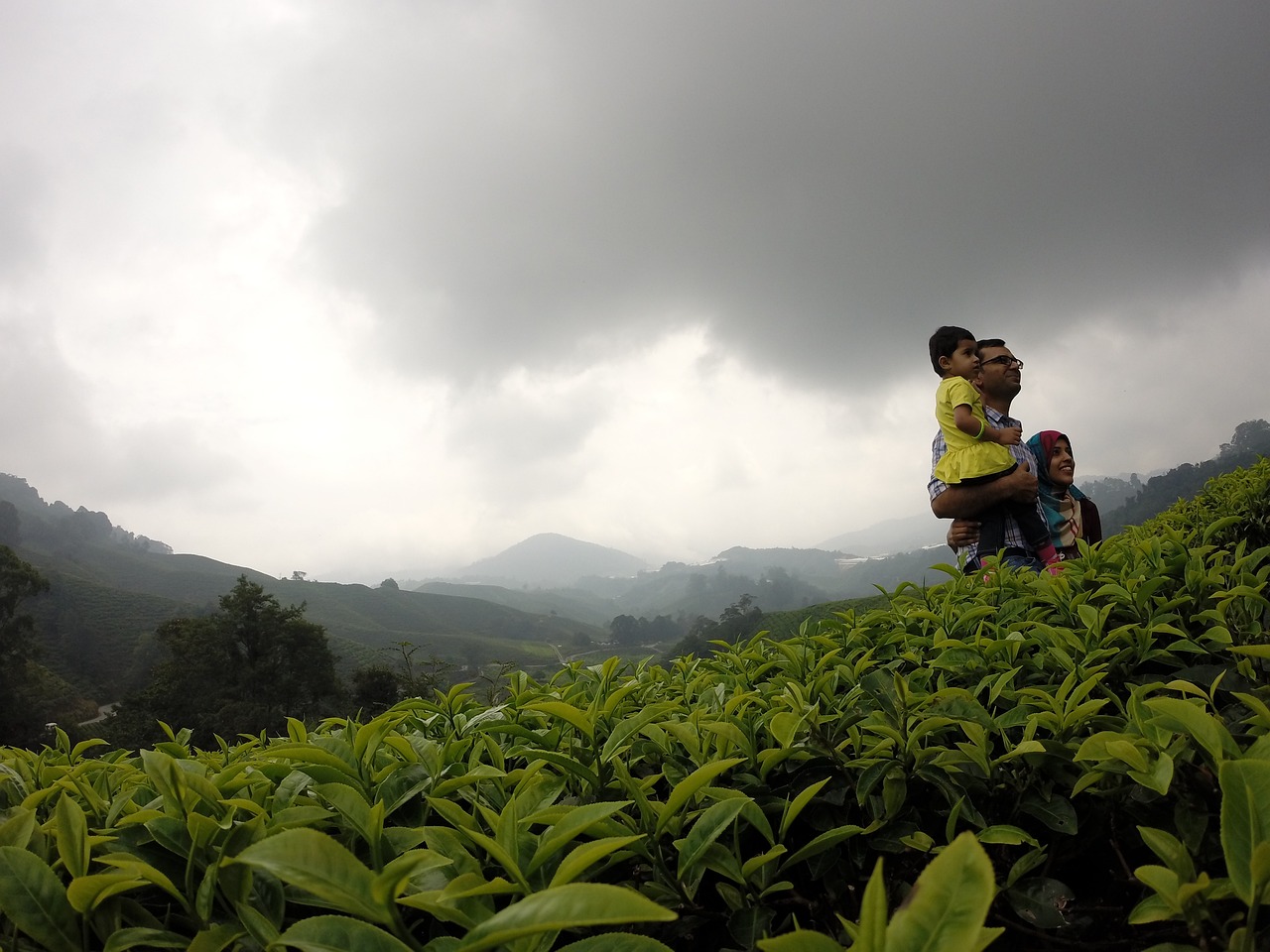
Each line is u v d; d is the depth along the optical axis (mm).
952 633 3283
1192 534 4094
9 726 56656
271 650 55375
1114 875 2051
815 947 1077
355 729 2709
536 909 1076
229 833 1713
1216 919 1383
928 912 981
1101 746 1808
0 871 1553
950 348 6730
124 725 51000
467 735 2646
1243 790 1329
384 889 1229
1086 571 3559
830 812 2102
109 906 1572
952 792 2002
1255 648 1899
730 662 3475
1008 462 5715
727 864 1803
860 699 2588
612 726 2506
